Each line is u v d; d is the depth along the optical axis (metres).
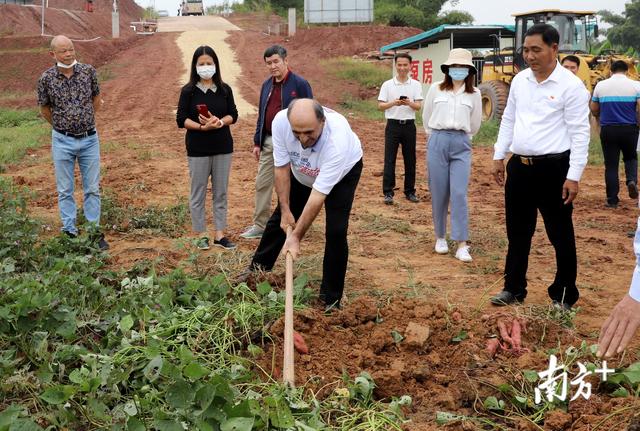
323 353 4.83
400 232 8.70
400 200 10.58
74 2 57.53
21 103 26.17
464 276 6.94
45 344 4.36
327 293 5.63
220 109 7.52
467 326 5.12
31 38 35.94
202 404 3.53
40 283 5.41
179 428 3.47
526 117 5.66
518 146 5.68
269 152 7.91
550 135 5.58
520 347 4.93
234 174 12.65
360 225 8.95
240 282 5.77
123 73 31.20
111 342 4.57
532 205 5.83
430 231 8.82
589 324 5.68
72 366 4.44
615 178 10.26
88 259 6.40
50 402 3.69
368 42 40.25
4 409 3.95
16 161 13.91
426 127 7.68
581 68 17.55
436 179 7.57
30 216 9.11
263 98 7.79
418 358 4.83
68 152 7.55
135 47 39.88
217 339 4.75
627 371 4.38
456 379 4.54
